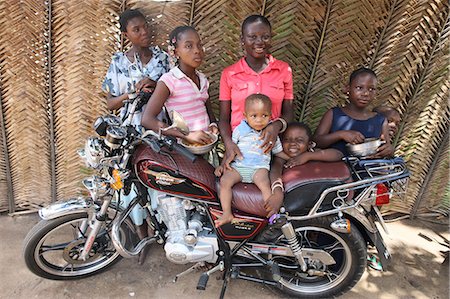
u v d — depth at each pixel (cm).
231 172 238
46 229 253
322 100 314
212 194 239
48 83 311
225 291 273
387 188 244
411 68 303
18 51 297
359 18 284
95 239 269
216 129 247
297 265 261
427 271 298
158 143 218
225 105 265
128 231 286
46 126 327
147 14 284
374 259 304
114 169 232
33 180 348
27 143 332
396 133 327
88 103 317
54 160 340
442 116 323
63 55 299
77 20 287
